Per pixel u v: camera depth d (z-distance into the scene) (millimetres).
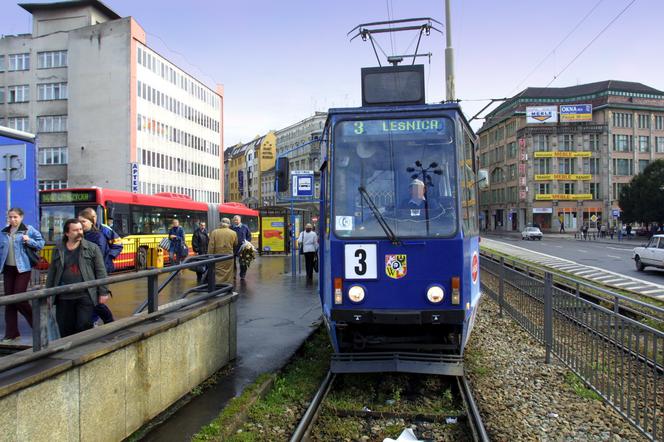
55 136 57125
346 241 6125
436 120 6402
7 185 9203
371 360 6191
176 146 64625
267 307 11422
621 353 5469
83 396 4074
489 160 93562
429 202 6207
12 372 3633
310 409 5289
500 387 6426
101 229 7426
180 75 65750
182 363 5664
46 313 4059
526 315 9539
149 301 5355
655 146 80562
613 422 5332
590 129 78125
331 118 6520
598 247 39594
